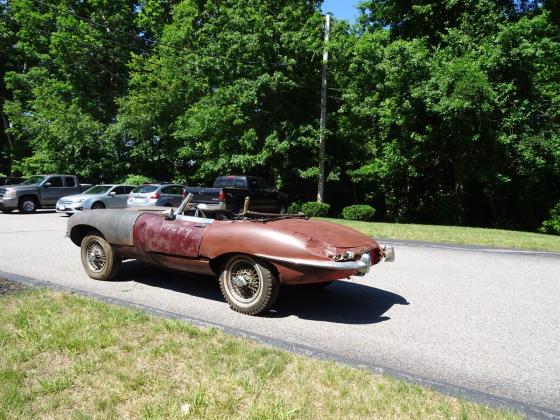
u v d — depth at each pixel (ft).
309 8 80.79
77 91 99.71
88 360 11.40
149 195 60.18
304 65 75.05
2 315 14.61
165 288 21.06
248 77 74.64
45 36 103.45
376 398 9.94
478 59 57.00
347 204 94.79
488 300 20.44
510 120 56.44
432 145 65.16
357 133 76.23
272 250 16.34
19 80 102.06
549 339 15.40
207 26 80.38
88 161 86.99
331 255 15.74
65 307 15.67
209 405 9.43
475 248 36.17
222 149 74.90
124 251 21.04
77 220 22.47
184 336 13.35
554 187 72.54
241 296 17.70
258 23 71.67
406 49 60.44
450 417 9.32
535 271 27.50
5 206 65.62
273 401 9.66
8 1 106.32
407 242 38.88
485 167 62.13
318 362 11.88
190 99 88.43
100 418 8.85
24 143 111.45
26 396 9.58
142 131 88.84
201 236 18.08
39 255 28.48
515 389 11.59
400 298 20.52
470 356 13.71
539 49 56.70
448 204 77.15
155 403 9.45
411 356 13.60
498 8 68.33
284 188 88.53
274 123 73.82
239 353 12.16
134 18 110.32
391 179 72.49
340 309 18.53
